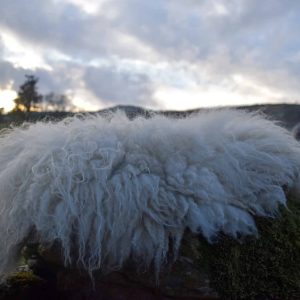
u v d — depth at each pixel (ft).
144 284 4.43
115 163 4.55
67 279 4.65
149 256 4.32
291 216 4.75
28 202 4.35
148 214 4.35
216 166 4.61
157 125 4.89
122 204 4.29
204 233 4.39
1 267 4.75
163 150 4.66
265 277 4.48
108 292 4.49
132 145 4.69
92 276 4.44
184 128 4.84
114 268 4.37
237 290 4.37
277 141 5.07
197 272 4.39
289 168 4.94
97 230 4.26
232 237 4.51
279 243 4.57
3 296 4.98
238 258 4.45
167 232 4.40
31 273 5.34
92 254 4.29
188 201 4.44
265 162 4.79
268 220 4.67
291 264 4.52
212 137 4.83
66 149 4.56
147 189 4.37
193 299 4.41
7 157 4.97
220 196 4.49
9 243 4.57
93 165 4.42
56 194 4.33
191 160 4.65
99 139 4.67
